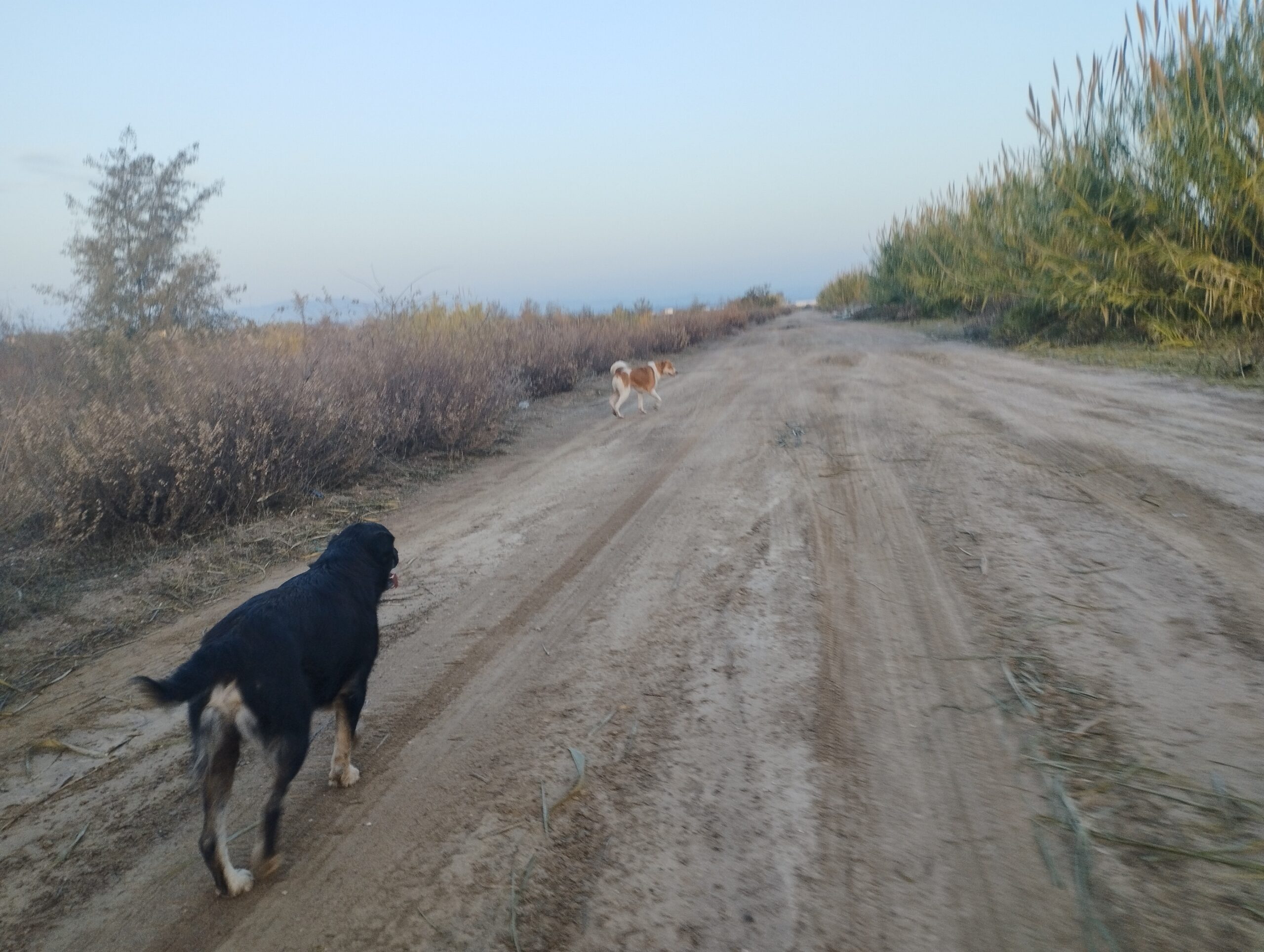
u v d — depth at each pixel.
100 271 15.47
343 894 3.00
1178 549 5.47
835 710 3.95
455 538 7.23
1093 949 2.46
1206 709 3.64
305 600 3.42
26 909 3.03
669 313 39.12
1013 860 2.86
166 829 3.46
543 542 6.92
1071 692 3.90
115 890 3.11
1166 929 2.51
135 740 4.20
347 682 3.62
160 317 15.15
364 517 8.05
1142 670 4.02
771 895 2.81
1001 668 4.18
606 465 9.74
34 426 7.28
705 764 3.61
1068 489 6.98
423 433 10.70
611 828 3.24
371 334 12.87
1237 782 3.15
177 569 6.55
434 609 5.66
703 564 6.07
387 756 3.91
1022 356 17.08
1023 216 20.38
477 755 3.85
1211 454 7.61
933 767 3.44
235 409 8.09
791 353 22.80
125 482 7.02
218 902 3.00
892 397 12.71
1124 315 17.50
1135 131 16.38
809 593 5.37
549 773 3.65
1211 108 14.91
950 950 2.52
